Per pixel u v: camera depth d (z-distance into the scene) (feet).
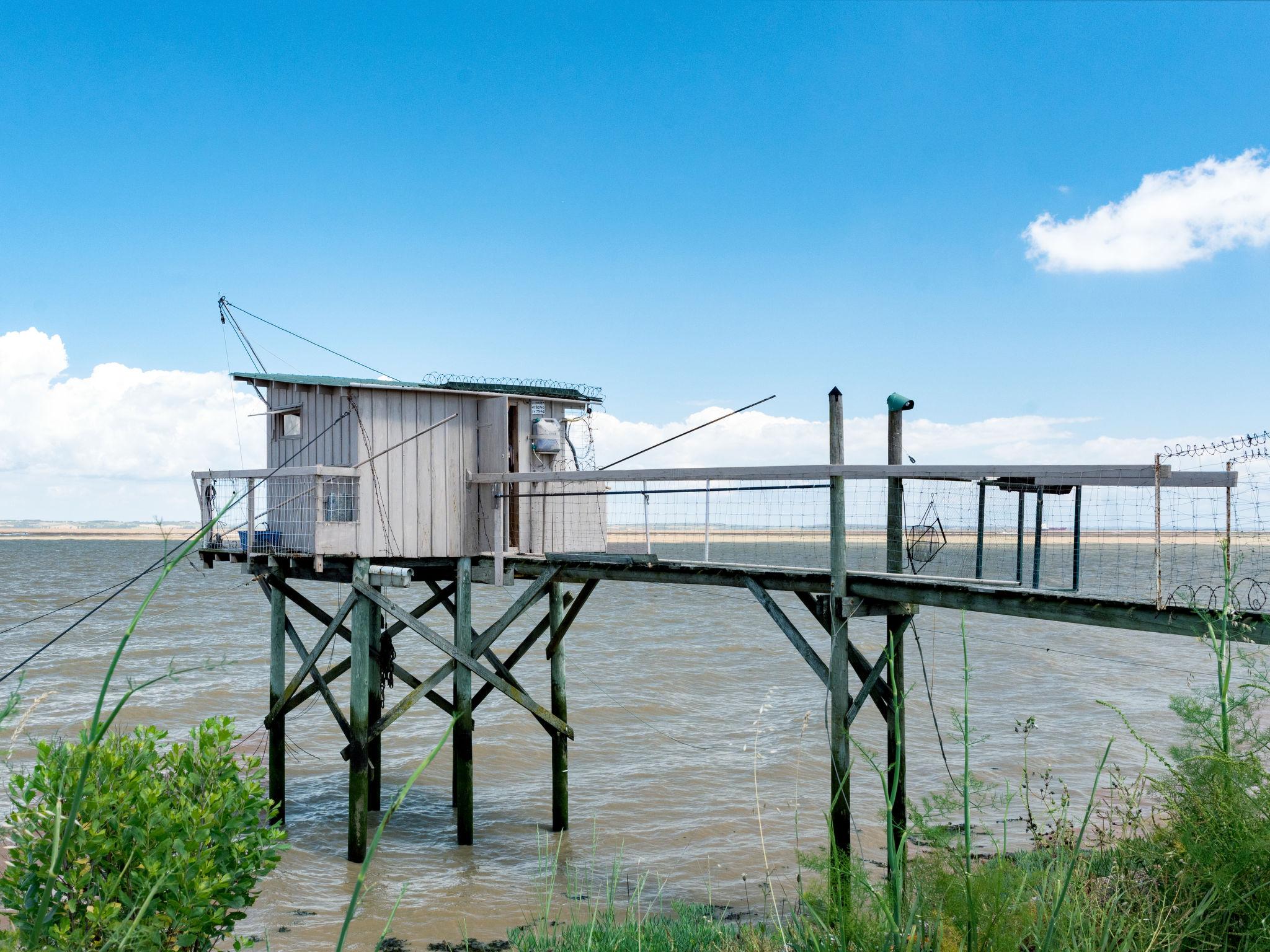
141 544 588.50
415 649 104.37
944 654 96.02
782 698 75.41
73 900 16.06
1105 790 45.21
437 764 55.83
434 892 36.65
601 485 50.98
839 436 31.99
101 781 17.30
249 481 41.93
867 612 32.48
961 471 28.40
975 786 11.41
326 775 53.57
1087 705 69.21
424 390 44.68
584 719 67.05
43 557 350.23
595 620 138.10
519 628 123.24
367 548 42.78
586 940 25.57
